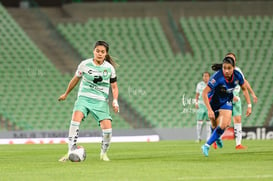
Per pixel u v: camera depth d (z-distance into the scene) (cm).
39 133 8212
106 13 11481
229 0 11912
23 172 3250
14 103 9544
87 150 5659
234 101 5522
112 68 3875
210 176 2945
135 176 2969
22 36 10662
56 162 3931
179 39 11088
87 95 3878
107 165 3619
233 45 11025
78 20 11269
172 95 10025
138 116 9712
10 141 8100
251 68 10619
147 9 11562
